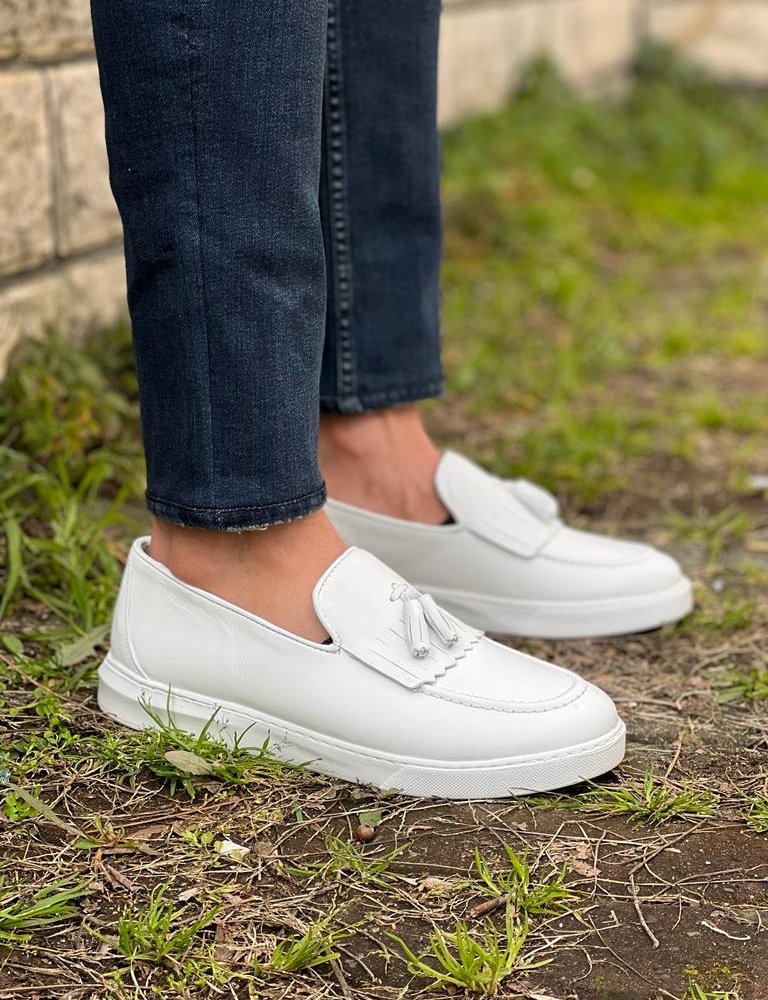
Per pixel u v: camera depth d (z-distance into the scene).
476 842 1.15
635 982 0.98
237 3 1.06
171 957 0.99
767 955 1.01
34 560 1.64
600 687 1.46
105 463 1.90
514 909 1.06
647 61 6.39
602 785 1.24
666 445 2.35
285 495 1.19
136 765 1.23
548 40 5.50
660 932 1.03
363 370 1.51
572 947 1.02
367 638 1.22
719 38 6.54
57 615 1.55
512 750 1.20
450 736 1.20
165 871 1.09
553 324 3.12
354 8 1.42
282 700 1.23
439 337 1.57
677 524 1.95
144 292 1.16
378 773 1.21
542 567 1.56
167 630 1.27
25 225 2.14
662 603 1.58
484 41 4.92
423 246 1.52
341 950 1.01
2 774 1.21
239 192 1.11
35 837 1.13
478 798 1.21
